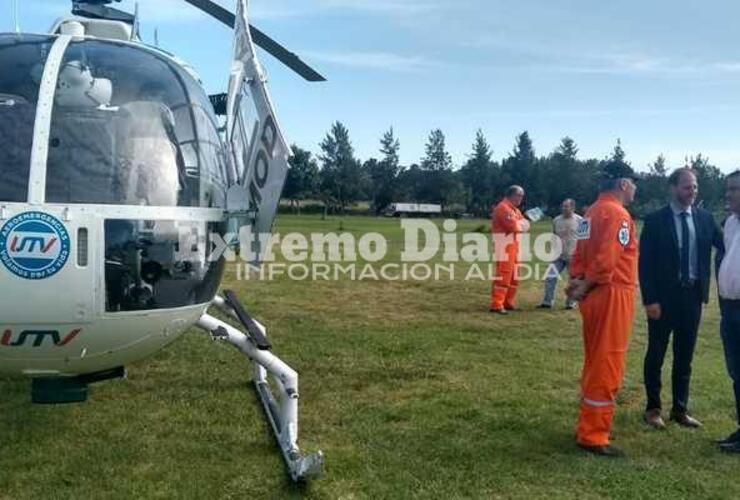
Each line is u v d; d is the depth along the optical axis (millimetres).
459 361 7039
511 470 4289
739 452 4641
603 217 4422
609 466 4371
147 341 3514
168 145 3523
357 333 8328
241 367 6496
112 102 3451
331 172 78938
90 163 3270
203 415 5188
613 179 4555
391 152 81188
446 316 9750
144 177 3391
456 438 4820
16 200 3092
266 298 11094
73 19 4066
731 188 4730
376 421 5168
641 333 8734
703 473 4305
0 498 3811
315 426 5035
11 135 3180
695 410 5527
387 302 10977
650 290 5090
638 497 3963
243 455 4465
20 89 3307
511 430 5004
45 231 3084
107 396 5594
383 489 3992
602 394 4547
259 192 3781
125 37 4152
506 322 9328
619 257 4426
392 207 75562
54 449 4500
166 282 3439
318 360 6949
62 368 3414
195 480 4070
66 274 3119
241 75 4047
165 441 4672
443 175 81125
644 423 5195
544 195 78062
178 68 3902
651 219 5141
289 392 4312
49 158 3189
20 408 5250
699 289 5070
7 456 4375
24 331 3146
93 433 4797
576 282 4602
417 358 7133
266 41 4922
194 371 6348
